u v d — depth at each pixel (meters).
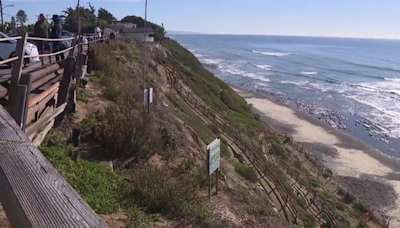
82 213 1.53
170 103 20.55
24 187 1.69
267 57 135.25
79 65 12.90
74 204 1.60
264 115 45.88
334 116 47.66
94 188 7.57
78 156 8.55
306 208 17.39
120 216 7.00
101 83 14.73
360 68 104.38
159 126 11.75
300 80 78.56
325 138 37.94
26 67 8.13
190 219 7.77
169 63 38.72
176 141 11.87
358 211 22.50
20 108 5.44
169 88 26.66
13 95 5.44
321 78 81.94
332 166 30.72
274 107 50.59
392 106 54.06
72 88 10.68
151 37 57.69
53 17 14.22
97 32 26.98
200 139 16.05
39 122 6.88
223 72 88.06
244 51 169.00
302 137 37.94
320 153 33.62
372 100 58.12
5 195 1.64
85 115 10.82
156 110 13.94
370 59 136.25
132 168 9.21
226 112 34.31
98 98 12.67
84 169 8.09
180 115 19.12
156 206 7.83
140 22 74.06
